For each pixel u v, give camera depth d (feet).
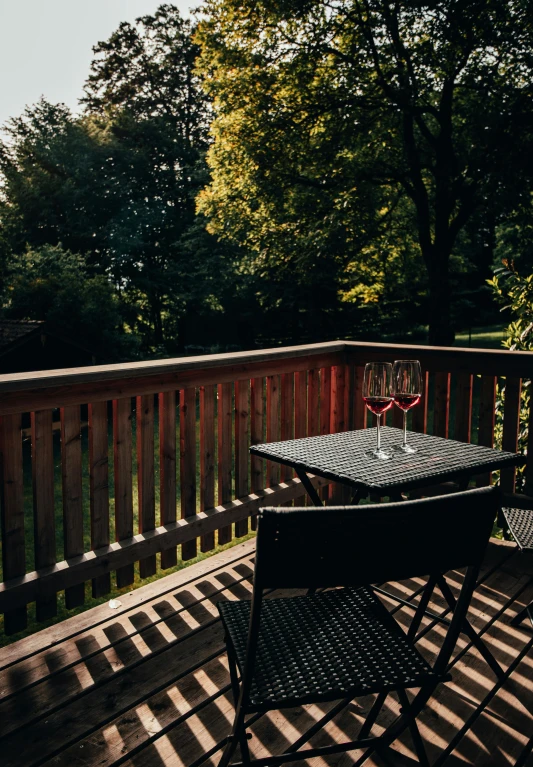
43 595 8.68
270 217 56.80
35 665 7.91
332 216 51.67
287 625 5.79
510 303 15.83
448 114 49.80
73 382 8.52
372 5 47.78
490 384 12.38
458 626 5.22
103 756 6.42
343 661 5.28
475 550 5.07
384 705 7.20
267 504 12.43
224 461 11.59
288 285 78.18
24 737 6.68
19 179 96.58
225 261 86.94
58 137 95.66
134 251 94.63
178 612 9.25
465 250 79.36
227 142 55.98
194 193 92.79
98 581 9.59
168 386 10.28
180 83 96.78
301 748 6.49
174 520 10.72
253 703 4.76
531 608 7.78
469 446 8.60
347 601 6.25
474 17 44.19
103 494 9.53
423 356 13.02
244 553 11.32
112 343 63.72
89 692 7.44
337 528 4.52
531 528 7.97
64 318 62.28
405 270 63.46
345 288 69.87
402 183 53.21
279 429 12.91
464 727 6.86
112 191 92.53
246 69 53.57
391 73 48.37
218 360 10.67
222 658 8.14
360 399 14.10
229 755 5.36
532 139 43.88
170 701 7.29
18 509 8.43
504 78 47.78
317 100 51.98
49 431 8.72
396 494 7.21
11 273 72.74
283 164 53.52
